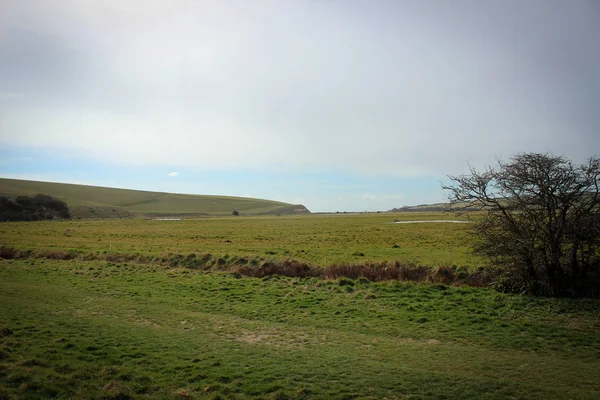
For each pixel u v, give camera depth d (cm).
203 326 1432
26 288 2092
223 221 10844
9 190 17050
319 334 1339
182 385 897
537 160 1712
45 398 814
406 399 826
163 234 6131
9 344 1151
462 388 881
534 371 998
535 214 1741
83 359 1056
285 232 6359
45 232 6456
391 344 1227
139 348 1161
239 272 2544
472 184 1883
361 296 1858
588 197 1675
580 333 1287
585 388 891
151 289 2083
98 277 2431
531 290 1708
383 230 6209
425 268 2267
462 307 1619
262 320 1520
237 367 1014
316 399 823
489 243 1855
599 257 1684
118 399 820
